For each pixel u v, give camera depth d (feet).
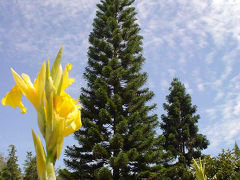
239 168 36.24
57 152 4.98
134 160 42.80
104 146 46.01
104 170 38.68
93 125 45.06
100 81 49.06
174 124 74.49
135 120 46.47
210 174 34.27
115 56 56.24
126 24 58.29
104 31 56.03
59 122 5.09
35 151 5.07
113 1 61.77
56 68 5.39
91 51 54.44
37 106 5.22
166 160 49.60
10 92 5.42
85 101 47.80
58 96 5.24
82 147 45.80
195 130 72.74
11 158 113.29
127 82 52.65
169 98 80.28
